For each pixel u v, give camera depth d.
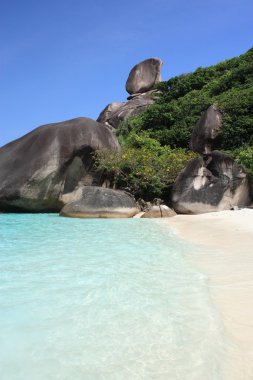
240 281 4.37
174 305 3.57
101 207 13.39
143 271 4.89
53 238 8.01
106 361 2.53
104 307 3.54
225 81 24.69
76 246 6.93
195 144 18.84
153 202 15.68
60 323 3.19
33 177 14.77
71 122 16.52
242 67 24.47
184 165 16.03
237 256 5.77
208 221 10.84
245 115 18.44
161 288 4.12
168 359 2.55
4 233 8.91
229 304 3.62
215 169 14.43
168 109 24.41
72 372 2.40
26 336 2.94
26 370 2.44
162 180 15.89
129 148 19.16
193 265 5.25
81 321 3.22
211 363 2.49
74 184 15.78
